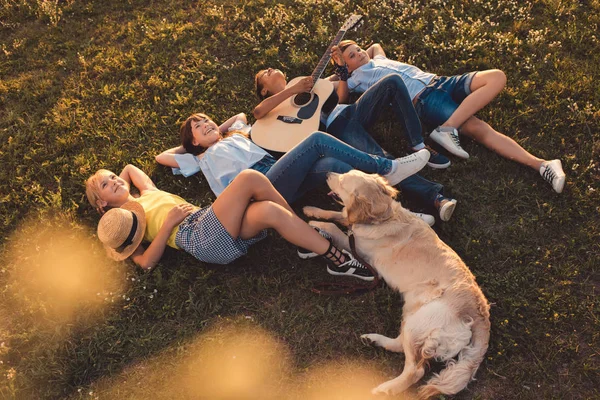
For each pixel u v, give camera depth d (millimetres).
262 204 3428
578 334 3355
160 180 4520
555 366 3219
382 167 3818
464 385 2973
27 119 5066
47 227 4180
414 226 3482
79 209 4344
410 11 5758
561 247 3818
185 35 5801
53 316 3631
